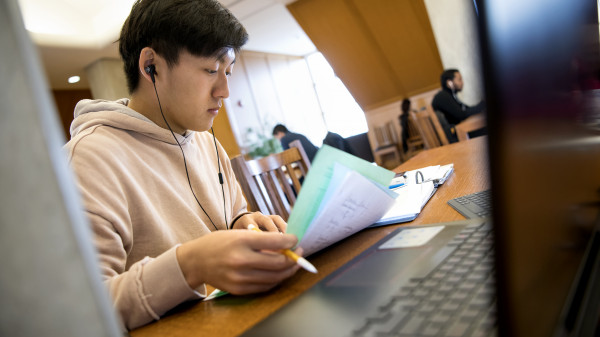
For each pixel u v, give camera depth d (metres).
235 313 0.52
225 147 7.89
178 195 0.99
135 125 0.98
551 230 0.30
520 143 0.26
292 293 0.53
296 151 1.72
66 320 0.20
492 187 0.23
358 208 0.61
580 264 0.36
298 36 8.70
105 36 5.90
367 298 0.43
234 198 1.27
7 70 0.19
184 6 0.87
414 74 7.00
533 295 0.26
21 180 0.19
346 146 3.17
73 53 6.14
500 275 0.23
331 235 0.62
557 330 0.28
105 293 0.21
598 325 0.32
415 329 0.34
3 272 0.19
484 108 0.23
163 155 1.03
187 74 0.91
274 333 0.41
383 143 7.77
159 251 0.89
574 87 0.41
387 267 0.51
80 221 0.20
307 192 0.59
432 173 1.13
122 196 0.83
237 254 0.53
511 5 0.26
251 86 8.66
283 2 6.50
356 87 7.57
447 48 4.68
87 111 1.02
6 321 0.19
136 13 0.92
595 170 0.49
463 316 0.34
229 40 0.91
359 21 6.55
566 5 0.41
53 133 0.19
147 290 0.57
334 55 7.18
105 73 6.65
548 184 0.30
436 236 0.58
